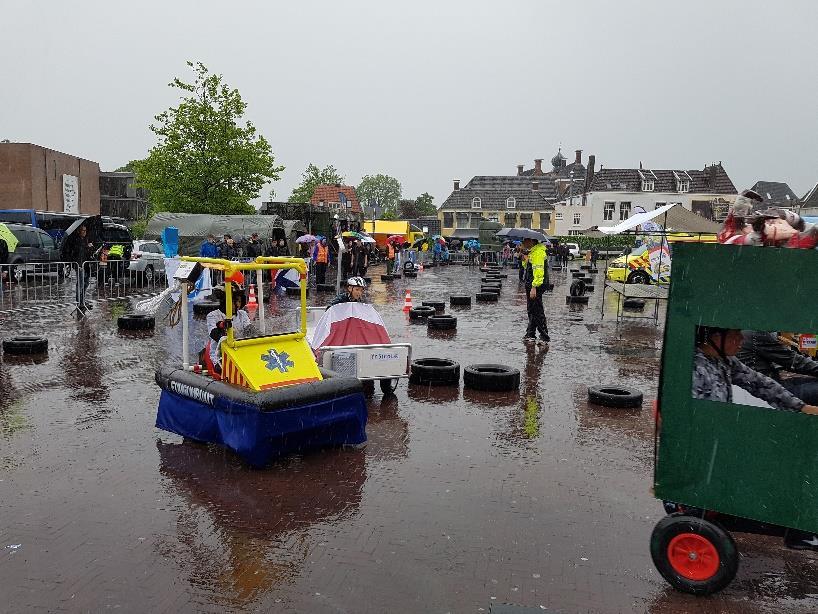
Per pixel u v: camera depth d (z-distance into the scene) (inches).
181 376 270.4
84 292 676.1
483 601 159.5
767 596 165.2
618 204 2664.9
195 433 263.4
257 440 235.9
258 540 188.4
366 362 337.7
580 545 188.9
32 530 192.1
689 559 164.9
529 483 233.9
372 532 194.2
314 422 248.1
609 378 403.9
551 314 731.4
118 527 195.0
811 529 148.7
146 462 248.2
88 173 2011.6
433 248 1843.0
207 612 152.9
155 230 1000.9
